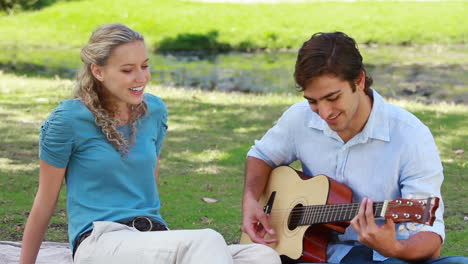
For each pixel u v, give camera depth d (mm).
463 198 5215
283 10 20031
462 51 15789
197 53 16375
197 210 4992
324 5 20594
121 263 2914
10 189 5316
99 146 3109
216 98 9164
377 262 3121
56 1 20562
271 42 17250
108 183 3133
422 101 10086
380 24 18547
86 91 3135
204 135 7039
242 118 7832
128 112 3225
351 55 2920
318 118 3385
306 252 3322
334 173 3357
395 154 3113
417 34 17703
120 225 3037
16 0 19953
